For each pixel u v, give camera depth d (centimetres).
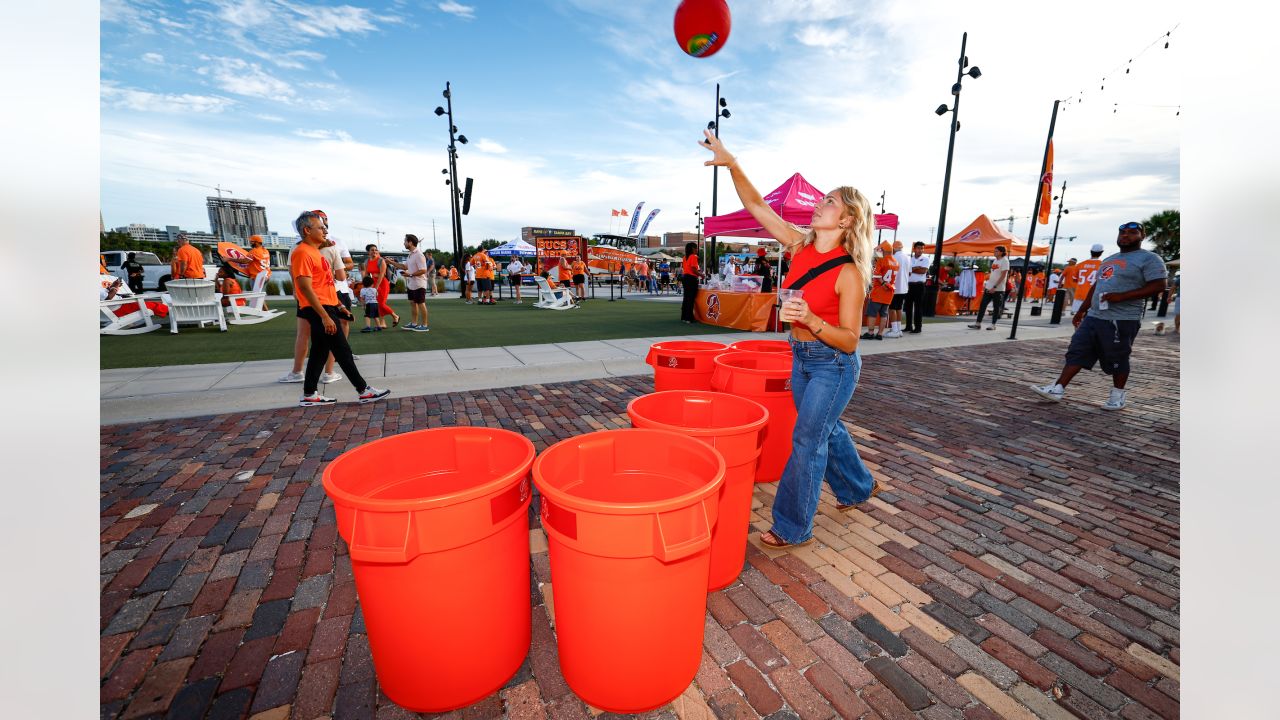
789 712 182
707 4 272
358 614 227
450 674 176
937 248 1545
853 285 238
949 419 496
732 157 285
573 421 482
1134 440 440
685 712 182
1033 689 191
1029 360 812
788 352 427
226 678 194
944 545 281
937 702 186
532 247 2547
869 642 213
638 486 207
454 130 2317
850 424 480
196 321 967
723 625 222
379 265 1037
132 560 261
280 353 748
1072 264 1327
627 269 3198
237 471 364
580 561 164
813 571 258
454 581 165
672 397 287
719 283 1261
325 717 179
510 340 914
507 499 173
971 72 1402
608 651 173
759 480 359
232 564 259
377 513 154
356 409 513
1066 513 316
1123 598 239
